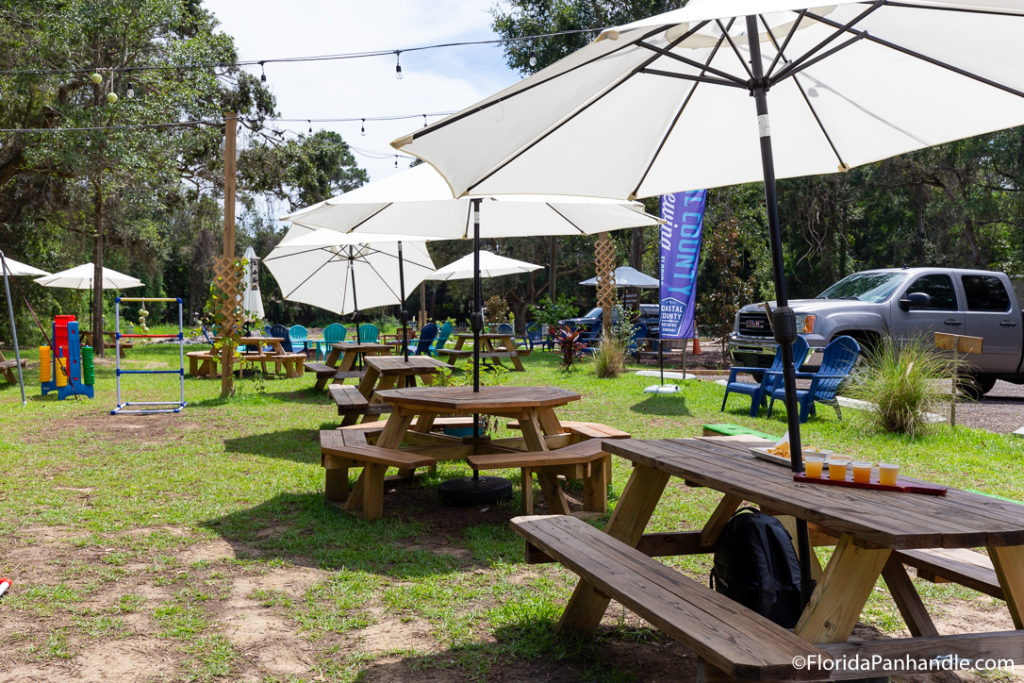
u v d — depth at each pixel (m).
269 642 3.25
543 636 3.27
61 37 15.91
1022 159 26.16
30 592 3.81
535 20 26.86
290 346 17.00
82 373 12.34
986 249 30.00
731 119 3.70
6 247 22.73
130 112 16.70
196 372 15.87
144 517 5.21
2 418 10.01
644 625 3.45
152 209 20.95
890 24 3.03
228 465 6.97
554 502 5.43
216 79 21.09
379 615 3.55
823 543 3.60
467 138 2.89
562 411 10.30
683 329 12.30
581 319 20.92
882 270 12.12
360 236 8.25
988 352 11.67
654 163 3.71
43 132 16.14
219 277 12.11
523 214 6.41
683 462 3.01
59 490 6.00
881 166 29.50
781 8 2.12
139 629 3.38
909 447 7.62
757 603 3.00
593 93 3.12
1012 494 5.73
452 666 3.02
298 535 4.88
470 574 4.12
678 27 2.97
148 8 17.03
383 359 10.22
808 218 32.06
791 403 2.81
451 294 44.59
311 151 30.94
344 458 5.48
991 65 3.00
